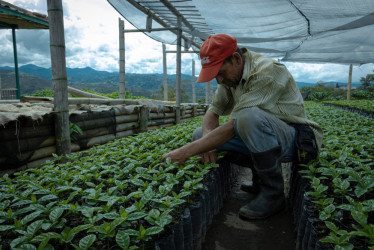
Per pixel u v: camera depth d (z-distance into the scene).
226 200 3.51
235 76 2.71
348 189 2.38
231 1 5.95
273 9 6.38
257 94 2.59
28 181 2.45
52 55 3.90
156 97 61.34
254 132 2.51
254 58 2.74
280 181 2.69
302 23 7.45
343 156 2.81
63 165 3.20
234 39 2.62
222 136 2.67
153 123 8.00
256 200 2.72
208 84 18.09
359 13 5.93
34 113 3.77
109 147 4.36
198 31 9.07
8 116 3.38
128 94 15.88
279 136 2.66
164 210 1.84
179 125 7.84
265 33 8.75
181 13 7.94
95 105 6.57
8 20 11.39
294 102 2.83
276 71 2.64
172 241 1.75
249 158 3.23
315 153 2.74
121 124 6.40
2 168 3.39
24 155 3.65
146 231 1.56
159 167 2.76
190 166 2.55
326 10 5.96
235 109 2.69
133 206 1.81
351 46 10.55
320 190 2.14
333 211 1.92
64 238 1.47
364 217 1.62
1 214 1.77
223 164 3.39
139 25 8.07
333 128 5.23
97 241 1.70
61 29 3.87
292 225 2.82
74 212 1.86
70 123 4.58
